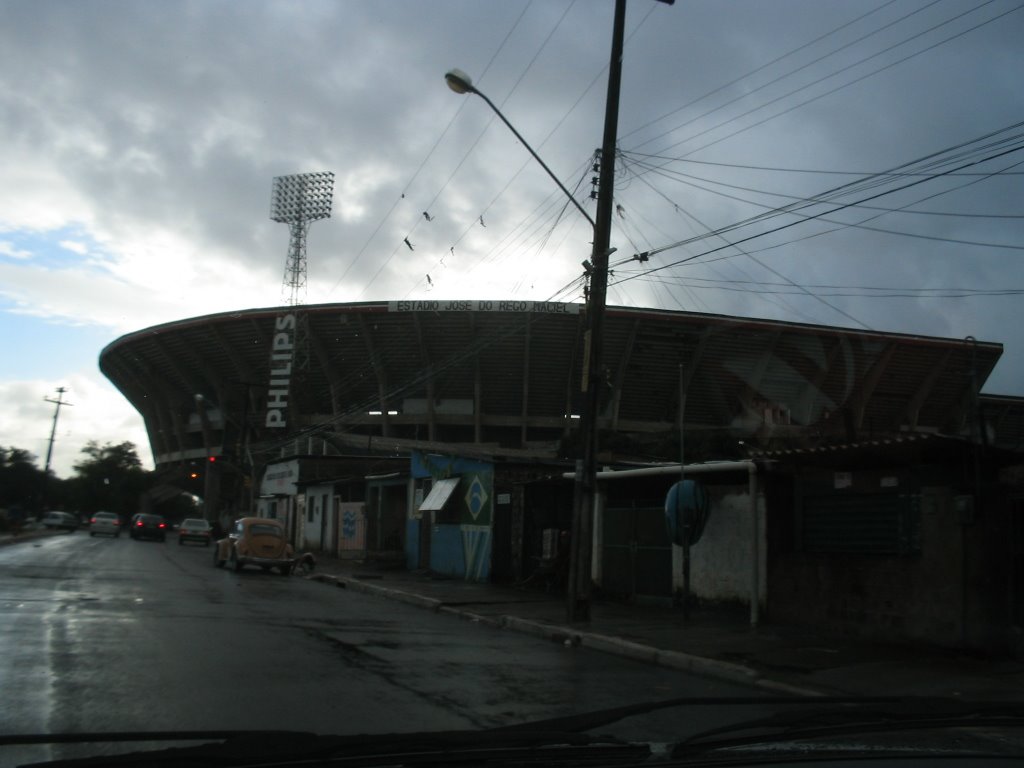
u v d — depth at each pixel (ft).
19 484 240.12
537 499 77.00
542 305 188.55
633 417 217.15
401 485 108.37
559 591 70.28
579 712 26.55
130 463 375.45
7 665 29.86
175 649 35.12
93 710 23.85
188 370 256.73
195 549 147.54
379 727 23.24
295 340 211.82
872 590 44.29
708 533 55.57
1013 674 35.78
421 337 206.59
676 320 189.98
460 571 85.40
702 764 10.86
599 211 53.06
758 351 198.08
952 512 41.14
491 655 39.70
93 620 42.55
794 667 36.99
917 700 17.51
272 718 23.80
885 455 43.42
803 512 49.55
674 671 38.32
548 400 220.84
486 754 12.90
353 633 44.60
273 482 177.88
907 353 197.36
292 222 217.15
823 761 10.32
